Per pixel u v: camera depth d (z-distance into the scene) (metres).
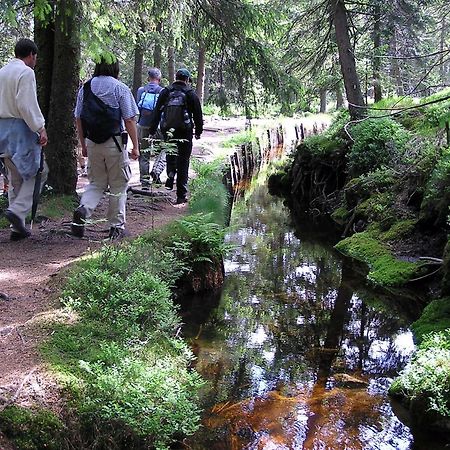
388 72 17.75
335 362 5.77
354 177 11.99
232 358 5.68
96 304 4.79
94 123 6.47
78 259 6.05
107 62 6.96
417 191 9.48
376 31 15.19
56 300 4.89
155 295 5.11
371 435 4.43
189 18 10.41
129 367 3.88
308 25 14.84
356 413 4.75
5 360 3.82
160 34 14.43
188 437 4.10
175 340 4.92
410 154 10.55
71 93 8.66
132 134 6.64
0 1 6.45
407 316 7.15
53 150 8.69
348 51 13.99
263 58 10.73
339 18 14.00
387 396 5.06
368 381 5.37
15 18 6.71
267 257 9.63
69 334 4.30
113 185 6.85
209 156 15.49
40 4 7.02
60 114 8.65
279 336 6.37
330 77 15.49
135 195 9.48
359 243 9.51
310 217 13.02
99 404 3.52
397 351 6.07
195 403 4.56
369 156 11.64
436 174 8.77
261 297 7.61
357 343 6.26
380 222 9.82
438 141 9.57
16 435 3.18
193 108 9.07
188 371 5.04
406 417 4.71
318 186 13.61
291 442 4.26
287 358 5.80
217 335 6.27
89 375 3.75
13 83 6.06
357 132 12.39
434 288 7.66
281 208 14.24
